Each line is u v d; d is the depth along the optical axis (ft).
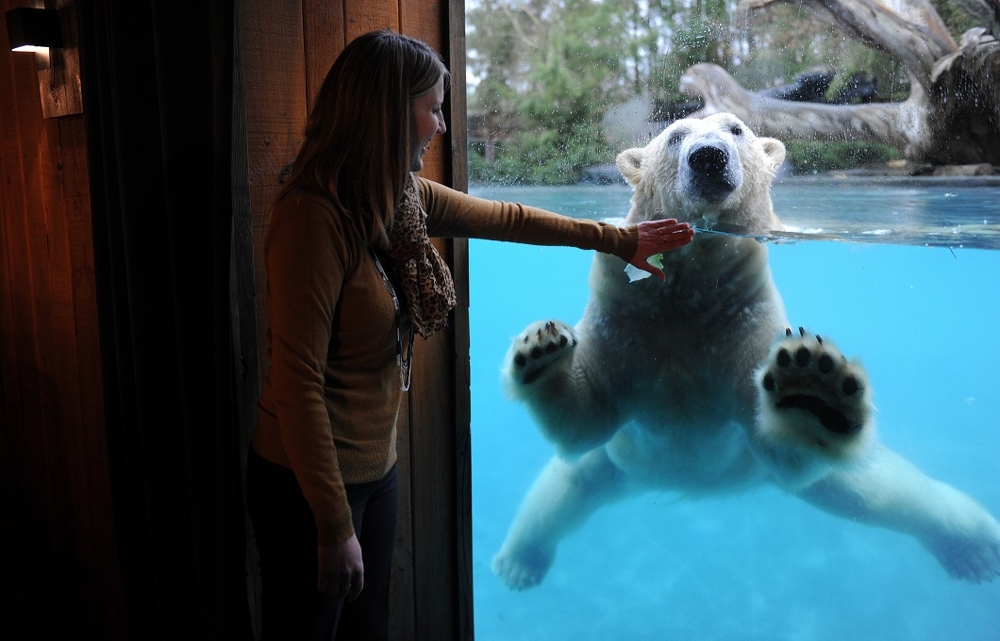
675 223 5.74
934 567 23.67
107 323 6.66
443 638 7.72
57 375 9.48
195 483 6.03
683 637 23.79
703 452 10.51
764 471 11.15
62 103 7.78
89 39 6.09
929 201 5.14
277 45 5.97
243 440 5.96
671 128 6.44
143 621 7.01
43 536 10.75
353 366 4.46
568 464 13.16
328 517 4.08
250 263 5.82
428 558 7.43
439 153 6.75
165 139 5.52
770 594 24.40
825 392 7.46
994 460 28.71
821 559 24.09
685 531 24.85
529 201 7.07
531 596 25.81
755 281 8.96
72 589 10.00
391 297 4.44
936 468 28.40
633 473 12.03
